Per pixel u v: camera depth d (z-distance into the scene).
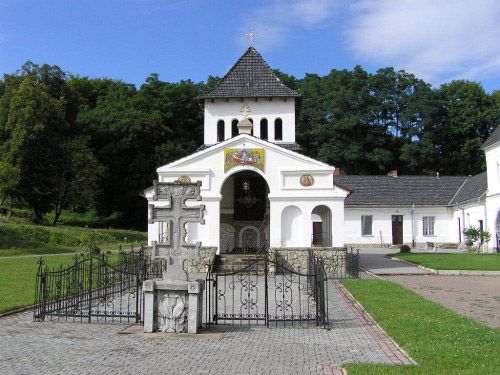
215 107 37.66
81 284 15.78
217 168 30.83
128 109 72.31
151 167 69.94
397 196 55.16
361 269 29.95
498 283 22.98
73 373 8.81
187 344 11.16
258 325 13.38
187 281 12.63
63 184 59.44
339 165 74.94
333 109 74.69
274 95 36.97
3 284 20.41
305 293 19.62
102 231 54.53
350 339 11.62
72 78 81.62
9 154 53.31
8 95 57.59
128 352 10.38
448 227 54.31
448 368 8.63
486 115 72.12
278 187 30.58
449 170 75.06
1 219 52.28
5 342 11.22
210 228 30.50
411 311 14.52
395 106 75.88
